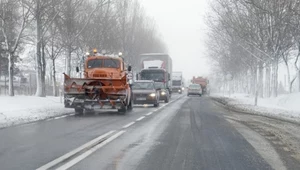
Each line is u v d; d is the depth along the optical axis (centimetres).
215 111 2278
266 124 1545
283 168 746
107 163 758
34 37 3094
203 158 826
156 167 733
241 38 3662
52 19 2695
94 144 975
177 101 3706
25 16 2509
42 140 1034
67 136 1111
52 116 1767
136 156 832
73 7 2983
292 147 984
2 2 2436
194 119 1706
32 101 2416
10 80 2688
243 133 1238
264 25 3406
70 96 1886
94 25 3522
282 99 3194
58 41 3328
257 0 2836
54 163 750
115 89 1894
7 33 2658
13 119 1509
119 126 1379
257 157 846
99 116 1795
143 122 1536
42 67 3175
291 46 3847
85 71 2122
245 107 2684
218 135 1180
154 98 2667
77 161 771
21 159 786
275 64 3775
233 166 754
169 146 968
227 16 3550
